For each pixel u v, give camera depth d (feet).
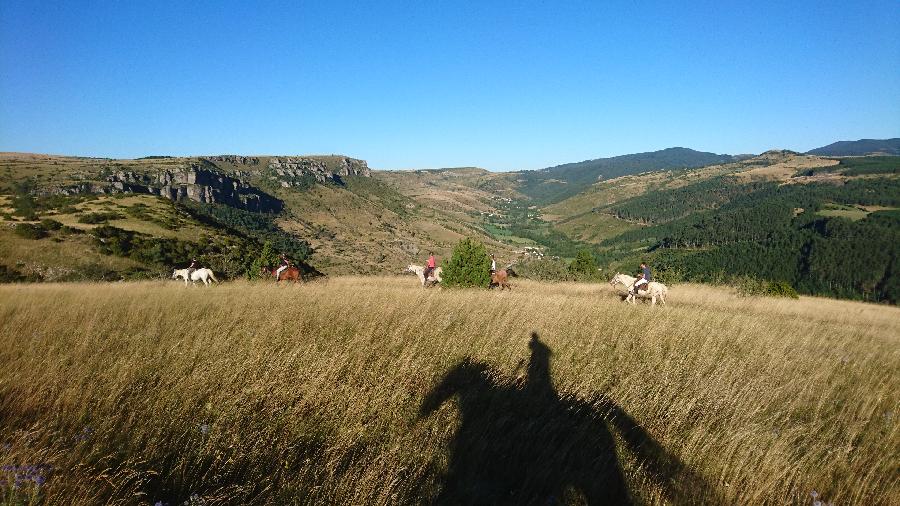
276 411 18.22
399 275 106.83
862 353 34.60
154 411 16.99
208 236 289.12
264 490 12.91
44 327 28.91
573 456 16.24
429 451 16.01
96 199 338.54
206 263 214.07
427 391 21.12
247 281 85.66
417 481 14.55
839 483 15.47
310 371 21.71
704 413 20.01
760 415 20.39
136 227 268.00
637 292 61.72
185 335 27.30
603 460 16.05
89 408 17.04
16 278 176.55
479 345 28.32
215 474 13.75
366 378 21.94
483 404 20.16
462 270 72.54
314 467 14.61
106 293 50.49
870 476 15.89
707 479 15.42
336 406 18.92
